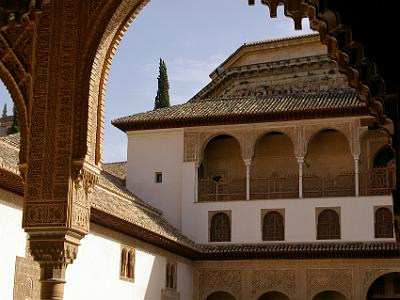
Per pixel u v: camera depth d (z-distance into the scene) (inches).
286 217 1211.2
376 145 1258.6
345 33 224.5
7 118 1909.4
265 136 1334.9
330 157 1299.2
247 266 1219.9
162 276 1115.3
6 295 721.6
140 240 1048.8
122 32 412.5
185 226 1250.0
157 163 1294.3
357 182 1195.9
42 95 393.7
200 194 1272.1
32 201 385.4
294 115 1225.4
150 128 1306.6
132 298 1008.9
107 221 911.7
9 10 261.7
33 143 391.5
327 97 1264.8
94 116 396.2
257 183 1289.4
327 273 1183.6
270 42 1456.7
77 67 390.9
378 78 234.2
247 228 1224.2
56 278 379.9
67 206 379.2
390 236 1160.2
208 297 1290.6
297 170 1307.8
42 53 397.4
